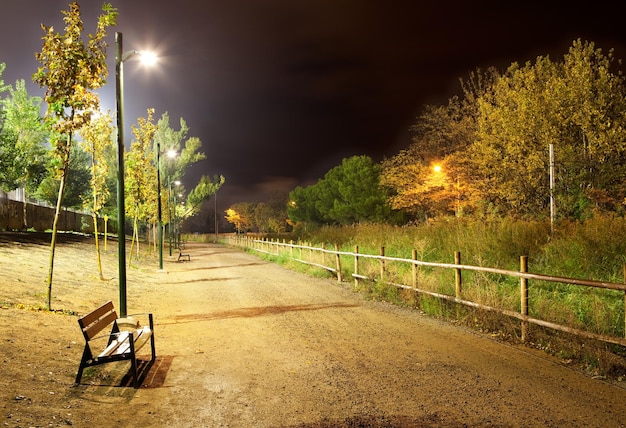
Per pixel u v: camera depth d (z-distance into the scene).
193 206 62.72
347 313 11.82
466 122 30.33
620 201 17.75
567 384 6.23
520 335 8.73
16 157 25.25
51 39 10.70
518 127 21.84
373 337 9.17
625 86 20.70
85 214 46.03
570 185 19.34
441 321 10.45
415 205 30.86
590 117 19.84
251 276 23.11
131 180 28.67
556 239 13.70
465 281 12.20
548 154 20.91
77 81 10.95
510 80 25.41
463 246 15.97
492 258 14.09
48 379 6.45
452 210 28.91
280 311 12.55
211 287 18.97
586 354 7.13
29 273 15.44
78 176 37.00
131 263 28.22
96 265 22.34
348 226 34.53
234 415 5.50
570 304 9.23
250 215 117.00
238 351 8.49
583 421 5.07
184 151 51.84
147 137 28.78
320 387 6.40
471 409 5.46
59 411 5.46
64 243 29.11
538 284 11.09
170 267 30.69
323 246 22.06
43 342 8.03
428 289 12.17
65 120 11.17
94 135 18.30
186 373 7.22
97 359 6.46
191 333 10.20
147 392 6.33
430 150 30.53
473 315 10.02
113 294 15.57
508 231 15.08
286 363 7.61
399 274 14.70
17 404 5.45
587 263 11.44
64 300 12.57
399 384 6.40
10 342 7.60
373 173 49.34
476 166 27.20
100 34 11.23
